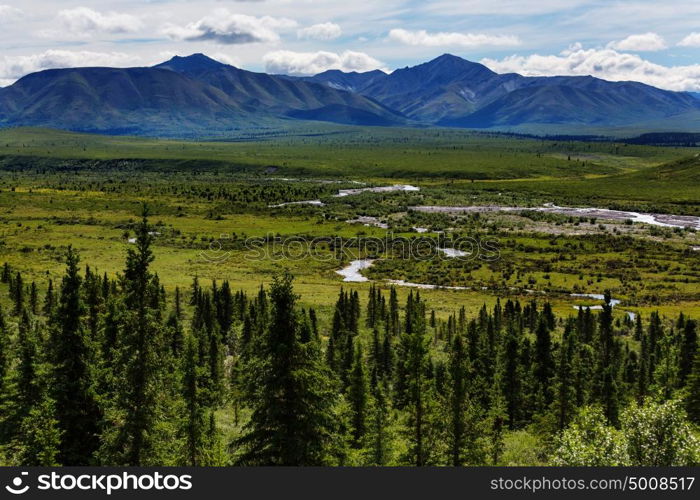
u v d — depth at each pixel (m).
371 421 54.81
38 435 35.41
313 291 187.00
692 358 82.88
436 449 43.19
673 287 194.88
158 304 38.25
